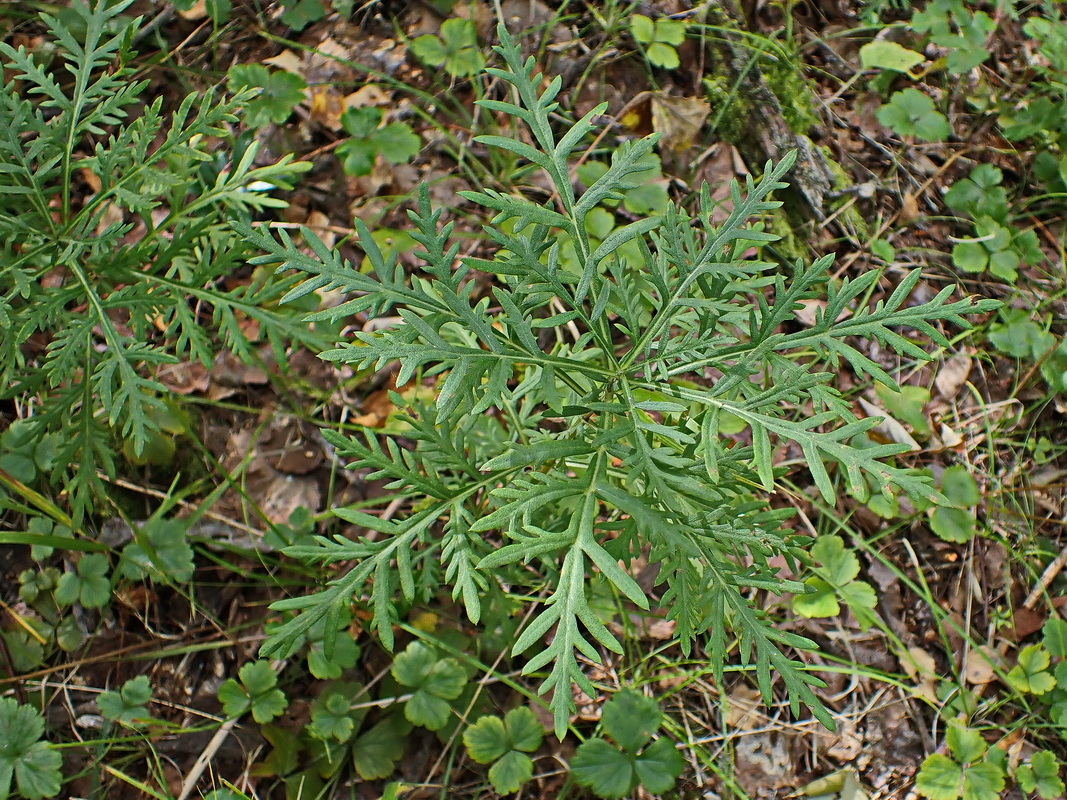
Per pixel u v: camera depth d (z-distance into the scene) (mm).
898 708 670
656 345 510
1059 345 732
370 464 505
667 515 479
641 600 460
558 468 538
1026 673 663
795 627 682
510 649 654
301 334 610
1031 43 856
